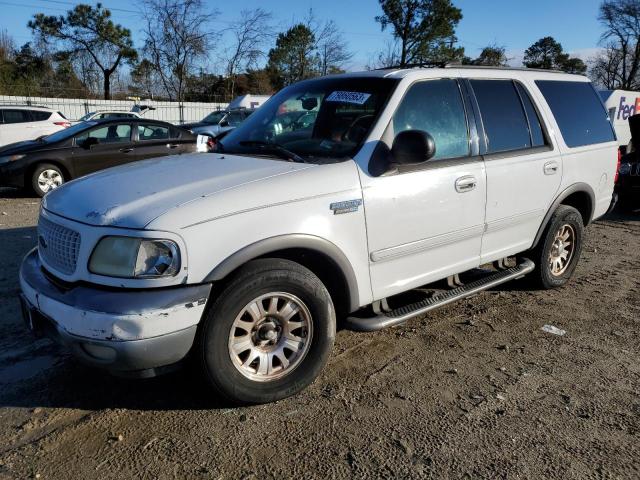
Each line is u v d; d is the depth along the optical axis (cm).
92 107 3081
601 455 281
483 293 517
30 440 282
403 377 355
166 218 271
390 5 4425
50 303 279
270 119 416
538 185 457
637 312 478
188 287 275
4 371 350
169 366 284
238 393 303
